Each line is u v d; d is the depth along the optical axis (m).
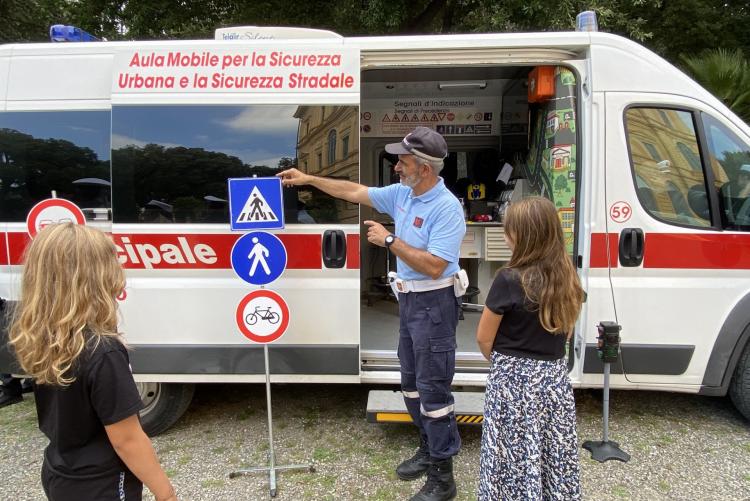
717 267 2.99
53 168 3.05
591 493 2.64
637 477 2.77
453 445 2.51
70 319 1.27
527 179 4.26
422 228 2.45
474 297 4.91
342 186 2.93
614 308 3.02
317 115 2.97
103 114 3.03
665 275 3.01
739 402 3.16
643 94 2.98
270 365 3.06
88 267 1.32
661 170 3.00
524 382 1.93
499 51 3.00
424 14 8.45
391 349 3.67
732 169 3.03
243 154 2.98
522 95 4.60
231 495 2.66
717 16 11.98
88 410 1.33
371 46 2.96
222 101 2.96
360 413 3.56
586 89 3.00
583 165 3.03
